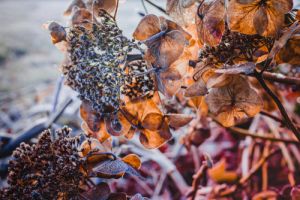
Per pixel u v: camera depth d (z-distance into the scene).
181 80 0.26
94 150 0.28
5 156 0.49
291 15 0.27
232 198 0.42
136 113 0.28
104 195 0.28
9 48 1.43
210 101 0.25
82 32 0.27
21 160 0.28
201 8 0.26
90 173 0.28
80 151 0.28
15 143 0.49
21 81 1.18
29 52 1.39
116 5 0.28
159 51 0.25
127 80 0.27
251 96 0.25
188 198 0.41
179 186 0.47
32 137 0.50
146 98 0.28
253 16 0.24
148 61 0.26
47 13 1.79
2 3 2.05
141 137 0.28
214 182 0.46
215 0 0.25
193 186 0.39
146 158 0.49
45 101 0.87
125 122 0.28
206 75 0.26
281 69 0.38
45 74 1.22
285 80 0.29
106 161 0.27
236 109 0.25
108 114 0.27
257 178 0.45
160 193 0.51
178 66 0.26
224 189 0.43
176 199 0.48
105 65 0.26
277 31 0.24
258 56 0.27
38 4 1.97
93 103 0.27
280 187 0.44
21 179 0.27
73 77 0.27
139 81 0.27
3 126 0.79
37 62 1.31
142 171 0.52
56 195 0.27
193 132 0.42
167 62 0.25
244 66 0.23
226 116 0.26
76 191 0.27
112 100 0.26
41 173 0.27
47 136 0.28
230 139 0.51
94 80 0.26
